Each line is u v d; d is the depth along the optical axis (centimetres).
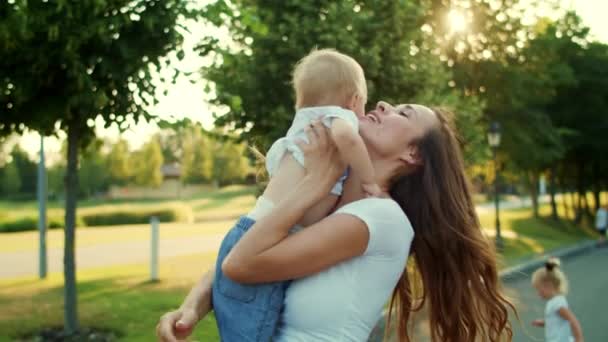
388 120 209
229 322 183
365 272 186
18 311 886
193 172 8938
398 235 189
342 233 181
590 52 3612
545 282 594
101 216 3919
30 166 8050
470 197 221
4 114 700
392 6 979
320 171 187
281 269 178
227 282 185
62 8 601
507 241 2570
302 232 181
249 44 947
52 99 675
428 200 212
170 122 690
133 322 820
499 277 224
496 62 2427
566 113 3631
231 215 4809
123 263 1538
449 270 217
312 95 209
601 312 1177
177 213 4150
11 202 7719
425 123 211
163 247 2039
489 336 223
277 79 929
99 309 895
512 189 9012
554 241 2939
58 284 1176
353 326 184
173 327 188
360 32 945
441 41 2184
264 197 195
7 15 584
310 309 181
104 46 648
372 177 191
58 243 2322
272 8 955
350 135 188
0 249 2025
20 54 624
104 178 8338
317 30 900
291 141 198
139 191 8550
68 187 764
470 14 2359
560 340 581
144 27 650
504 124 2620
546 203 6969
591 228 4156
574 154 3934
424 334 687
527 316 1075
